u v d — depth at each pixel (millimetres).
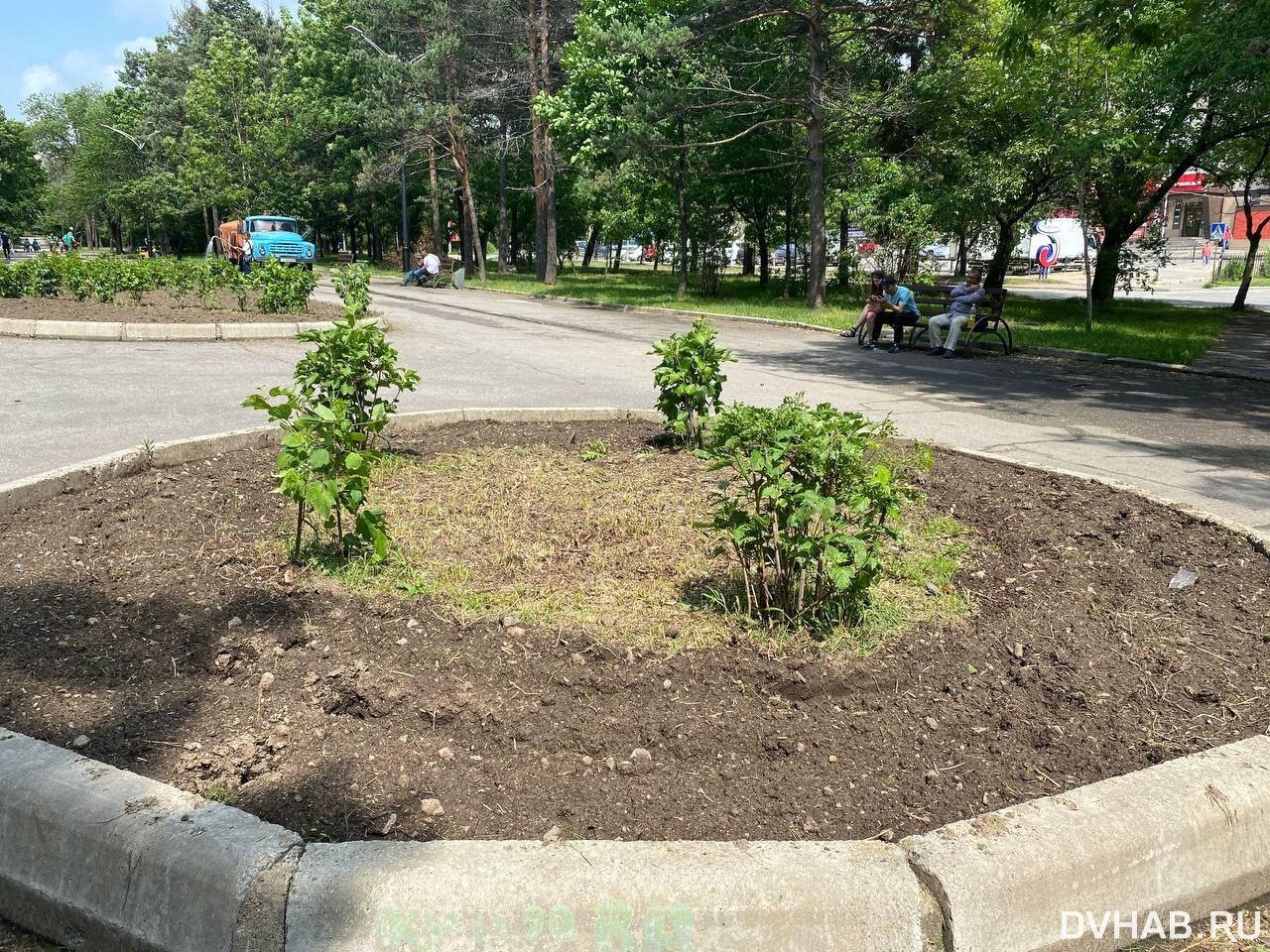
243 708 3119
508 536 4730
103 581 4082
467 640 3586
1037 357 14938
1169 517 5289
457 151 37625
